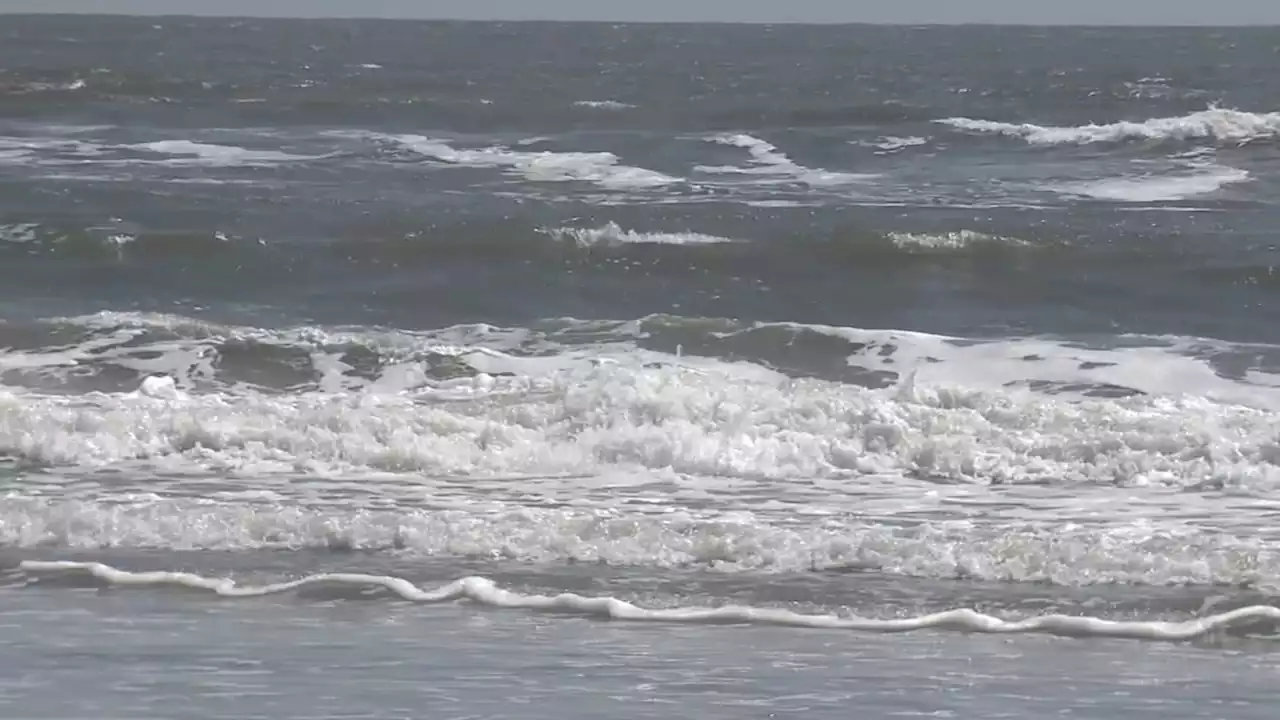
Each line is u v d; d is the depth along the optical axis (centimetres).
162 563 3150
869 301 6003
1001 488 3606
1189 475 3656
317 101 12562
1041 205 8081
